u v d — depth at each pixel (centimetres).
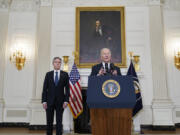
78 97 527
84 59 599
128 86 199
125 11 632
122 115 192
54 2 641
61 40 617
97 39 611
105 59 288
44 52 598
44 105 350
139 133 491
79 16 623
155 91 570
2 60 605
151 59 593
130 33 616
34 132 494
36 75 589
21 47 619
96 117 195
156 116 552
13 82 604
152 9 625
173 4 645
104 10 627
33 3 655
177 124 574
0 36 617
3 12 636
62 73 366
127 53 603
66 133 513
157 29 609
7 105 589
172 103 562
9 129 538
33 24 640
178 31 626
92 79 206
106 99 194
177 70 604
